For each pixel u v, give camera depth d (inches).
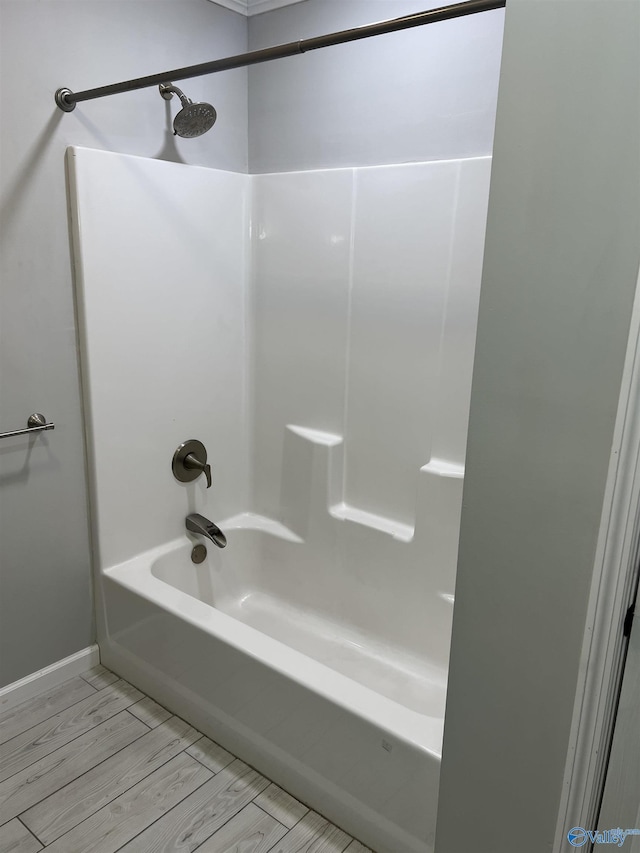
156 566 89.2
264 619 98.4
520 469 39.2
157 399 87.6
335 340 89.7
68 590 84.7
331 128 86.7
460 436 80.9
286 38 89.0
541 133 34.4
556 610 39.6
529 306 36.8
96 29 73.4
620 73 31.2
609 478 35.7
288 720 66.1
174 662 77.7
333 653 90.7
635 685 42.1
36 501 78.5
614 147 32.1
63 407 78.8
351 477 93.1
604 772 44.3
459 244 76.3
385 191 81.0
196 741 76.9
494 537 41.5
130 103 78.6
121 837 64.1
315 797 66.8
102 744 75.9
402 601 87.7
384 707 59.9
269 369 98.0
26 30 67.2
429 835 57.0
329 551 94.2
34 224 71.7
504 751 44.6
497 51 71.1
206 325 92.3
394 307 83.4
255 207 94.1
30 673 83.1
